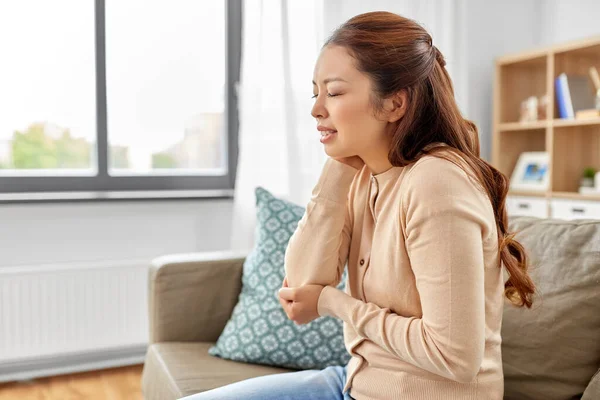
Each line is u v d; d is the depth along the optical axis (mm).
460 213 793
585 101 2965
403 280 886
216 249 2961
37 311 2471
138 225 2795
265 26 2783
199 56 3004
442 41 3314
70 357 2670
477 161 902
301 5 2844
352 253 1063
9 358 2428
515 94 3332
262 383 1056
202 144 3066
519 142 3350
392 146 900
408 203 850
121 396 2385
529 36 3549
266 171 2826
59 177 2721
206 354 1651
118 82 2855
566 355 1133
